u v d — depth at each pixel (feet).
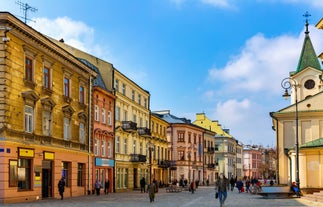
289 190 119.14
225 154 378.94
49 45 109.91
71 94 127.95
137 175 196.85
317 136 148.15
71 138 127.03
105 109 159.43
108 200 111.45
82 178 137.08
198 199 121.19
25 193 98.48
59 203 95.71
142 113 209.67
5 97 91.25
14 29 94.48
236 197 128.06
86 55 166.50
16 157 94.94
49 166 112.78
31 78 103.86
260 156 561.84
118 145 174.70
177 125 283.79
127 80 185.06
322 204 89.45
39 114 106.73
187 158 286.25
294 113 150.61
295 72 180.75
